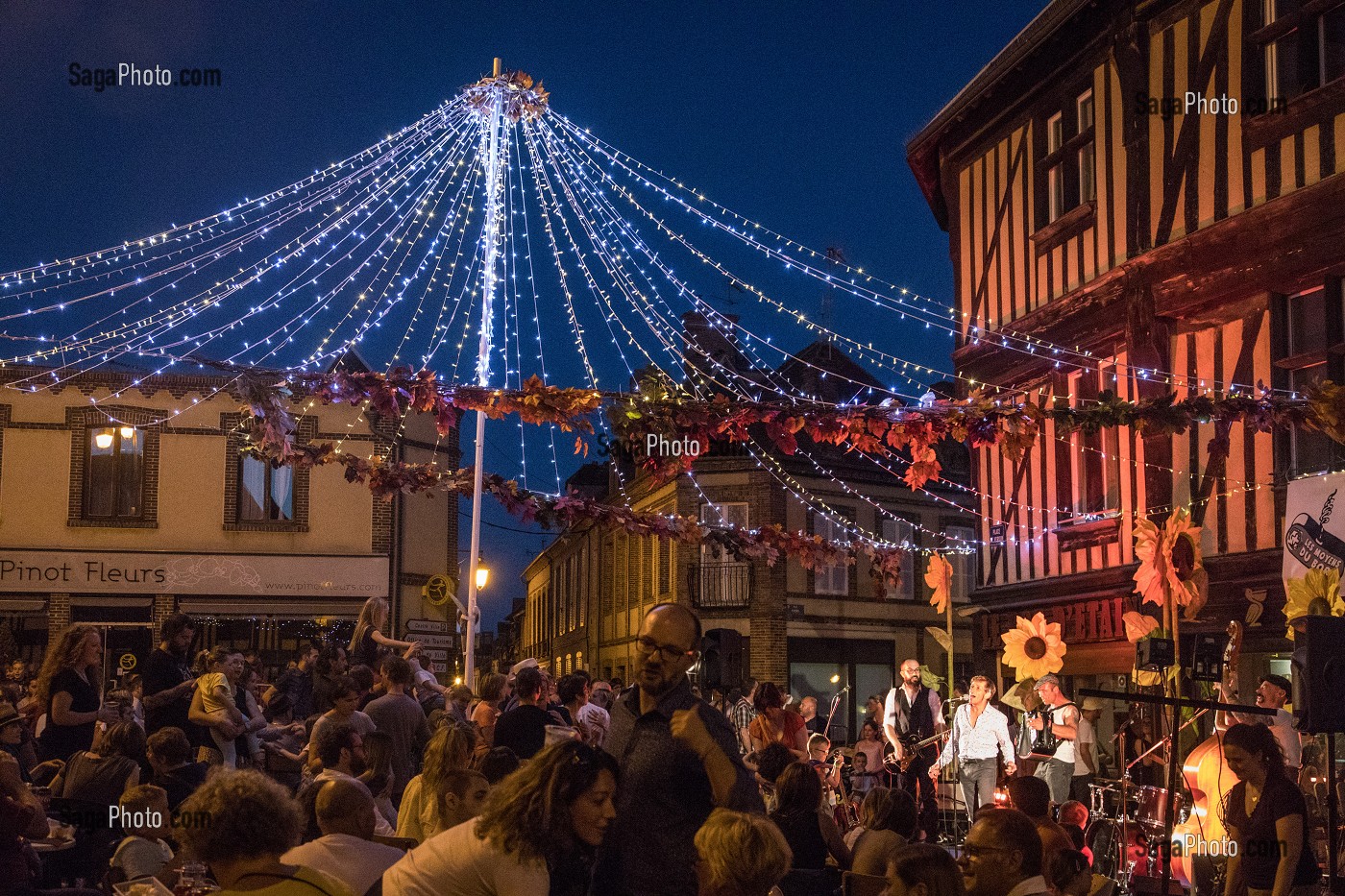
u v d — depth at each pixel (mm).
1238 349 11672
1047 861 4992
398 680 8156
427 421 25719
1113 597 13188
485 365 9469
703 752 3955
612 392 7781
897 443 8305
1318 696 5082
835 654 27500
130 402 23625
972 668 29484
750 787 4008
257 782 3260
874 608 28141
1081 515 13930
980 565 15938
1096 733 13523
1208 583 11289
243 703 9453
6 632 20875
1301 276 11055
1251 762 5387
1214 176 11977
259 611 24000
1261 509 11367
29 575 22969
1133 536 12953
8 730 7844
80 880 6648
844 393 29156
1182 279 12195
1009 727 13641
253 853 3193
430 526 25875
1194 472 12172
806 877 5555
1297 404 8711
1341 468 10680
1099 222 13508
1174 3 12516
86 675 7836
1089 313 13477
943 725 13672
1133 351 12719
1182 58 12414
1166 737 9164
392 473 8578
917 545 29031
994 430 8305
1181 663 6871
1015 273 15055
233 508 24031
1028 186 14828
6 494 23016
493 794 3672
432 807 5160
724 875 3457
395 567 24766
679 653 4109
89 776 6641
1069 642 13789
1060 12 13805
